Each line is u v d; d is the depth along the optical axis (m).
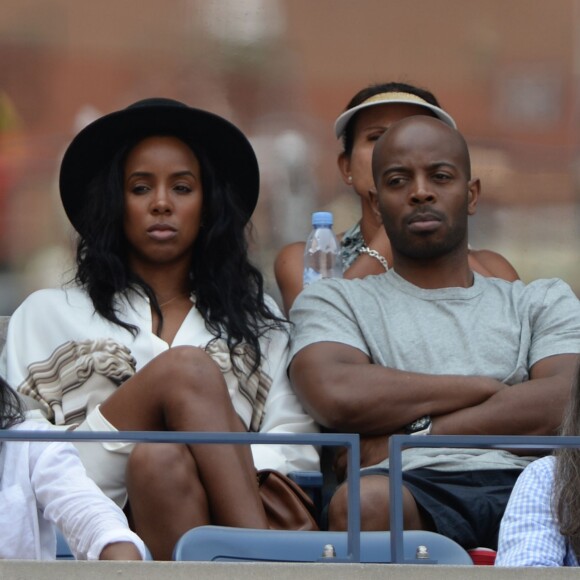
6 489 15.66
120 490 18.12
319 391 19.20
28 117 28.75
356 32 29.47
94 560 14.56
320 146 28.92
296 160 28.72
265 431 19.69
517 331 19.80
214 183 20.86
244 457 17.56
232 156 21.05
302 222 28.27
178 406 17.80
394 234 20.06
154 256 20.34
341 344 19.56
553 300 20.06
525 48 29.75
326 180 28.62
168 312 20.34
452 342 19.64
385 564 14.29
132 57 29.27
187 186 20.59
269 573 14.09
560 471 16.02
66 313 19.98
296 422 19.69
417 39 29.52
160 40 29.34
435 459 18.64
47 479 15.66
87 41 29.16
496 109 29.39
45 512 15.62
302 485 18.89
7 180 28.25
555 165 29.17
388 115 22.59
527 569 14.24
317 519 18.58
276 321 20.34
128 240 20.56
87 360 19.59
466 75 29.48
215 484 17.31
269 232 28.17
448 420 18.94
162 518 17.14
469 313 19.86
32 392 19.62
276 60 29.36
